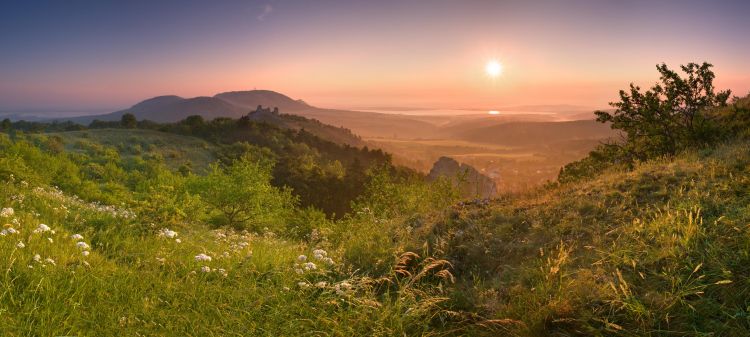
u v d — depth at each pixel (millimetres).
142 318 5105
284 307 5551
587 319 4969
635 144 14688
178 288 5973
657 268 5625
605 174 11789
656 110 14266
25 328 4410
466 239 7934
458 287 6508
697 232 5910
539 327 5008
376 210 18188
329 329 5234
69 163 30469
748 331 4297
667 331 4566
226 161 136000
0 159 18141
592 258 6270
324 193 87062
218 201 20125
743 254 5262
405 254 7219
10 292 4879
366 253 7953
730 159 8961
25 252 6180
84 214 10031
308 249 9109
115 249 7551
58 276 5578
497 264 7055
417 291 5992
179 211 9883
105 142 138500
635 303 4910
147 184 30234
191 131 179500
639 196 8172
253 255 7895
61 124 186500
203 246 8703
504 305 5613
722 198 7027
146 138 152125
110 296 5441
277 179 86812
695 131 13781
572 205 8414
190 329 5023
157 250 7633
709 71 13805
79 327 4738
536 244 7254
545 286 5637
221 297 5789
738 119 14609
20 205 9742
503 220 8406
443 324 5477
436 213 9953
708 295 4914
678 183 8250
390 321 5348
